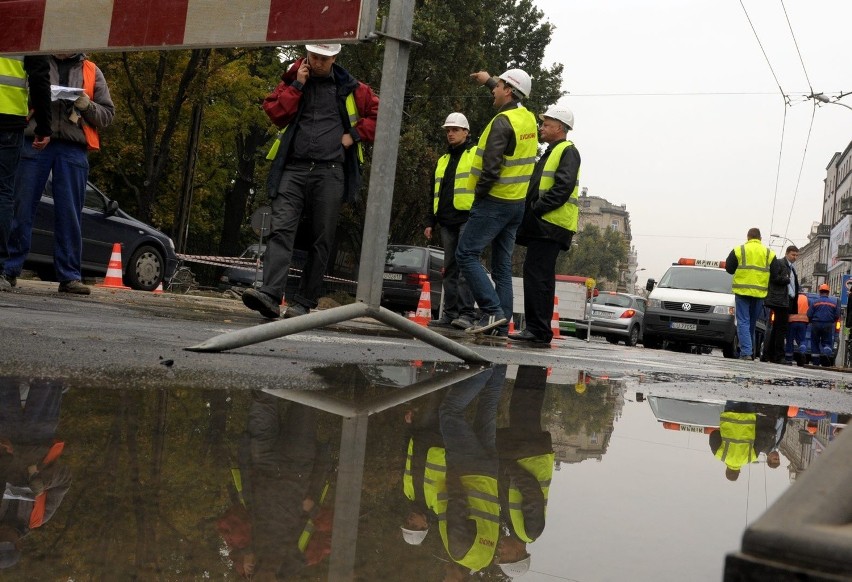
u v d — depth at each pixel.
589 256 89.56
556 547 0.87
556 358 4.93
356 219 27.66
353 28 2.90
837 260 68.31
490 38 30.94
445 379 2.87
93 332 3.21
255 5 3.08
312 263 5.33
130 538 0.79
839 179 82.44
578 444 1.68
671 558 0.85
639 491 1.22
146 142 22.03
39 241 9.87
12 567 0.68
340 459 1.30
